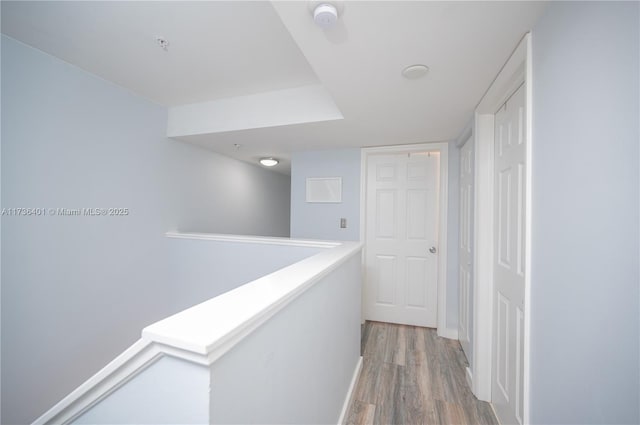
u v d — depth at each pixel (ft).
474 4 3.02
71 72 6.26
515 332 4.40
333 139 8.79
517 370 4.31
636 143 1.80
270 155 11.50
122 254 7.52
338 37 3.63
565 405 2.59
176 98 8.11
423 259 9.56
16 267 5.46
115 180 7.31
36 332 5.76
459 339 8.28
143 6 4.39
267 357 2.29
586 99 2.33
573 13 2.53
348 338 5.47
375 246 10.03
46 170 5.89
